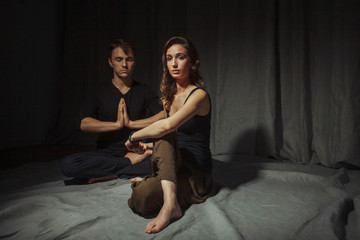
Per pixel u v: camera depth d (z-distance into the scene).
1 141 3.79
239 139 3.12
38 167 2.58
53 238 1.18
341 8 2.48
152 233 1.22
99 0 3.99
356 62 2.42
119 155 2.12
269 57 2.87
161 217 1.26
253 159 2.86
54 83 4.38
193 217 1.36
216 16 3.27
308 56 2.78
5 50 3.80
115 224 1.31
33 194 1.76
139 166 2.02
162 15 3.56
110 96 2.11
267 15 2.88
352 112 2.44
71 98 4.26
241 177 2.11
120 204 1.55
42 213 1.42
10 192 1.87
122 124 1.97
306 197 1.64
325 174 2.24
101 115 2.16
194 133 1.56
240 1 3.08
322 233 1.17
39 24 4.17
